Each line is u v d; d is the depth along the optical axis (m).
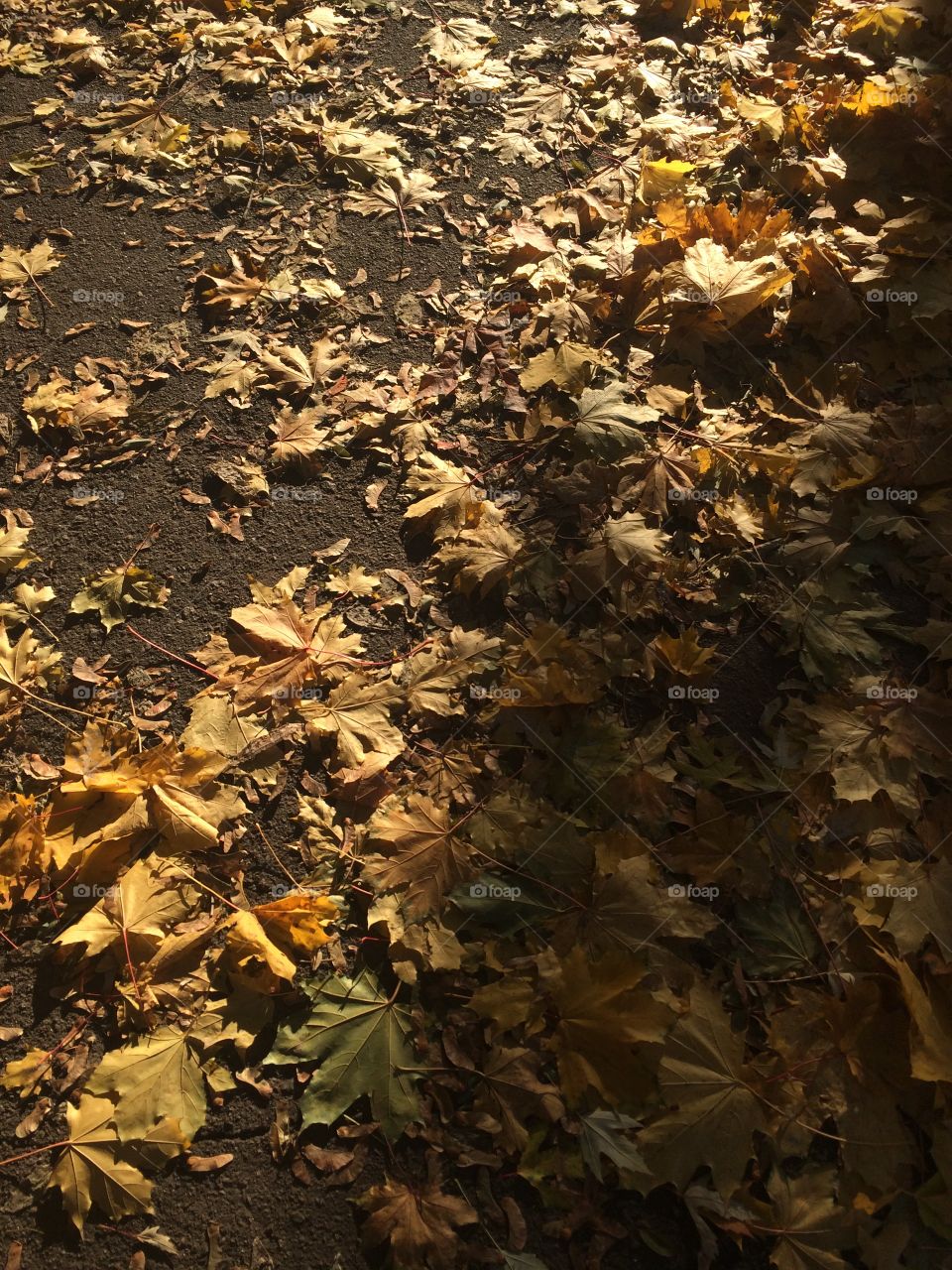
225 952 2.12
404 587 2.71
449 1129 1.91
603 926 2.05
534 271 3.33
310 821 2.31
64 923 2.20
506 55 4.16
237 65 4.07
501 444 2.98
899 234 3.30
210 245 3.50
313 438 2.97
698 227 3.29
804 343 3.15
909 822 2.24
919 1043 1.83
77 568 2.77
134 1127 1.91
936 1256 1.76
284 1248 1.82
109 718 2.50
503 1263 1.77
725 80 4.00
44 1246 1.84
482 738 2.40
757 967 2.07
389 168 3.69
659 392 2.99
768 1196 1.83
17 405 3.11
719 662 2.52
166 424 3.05
